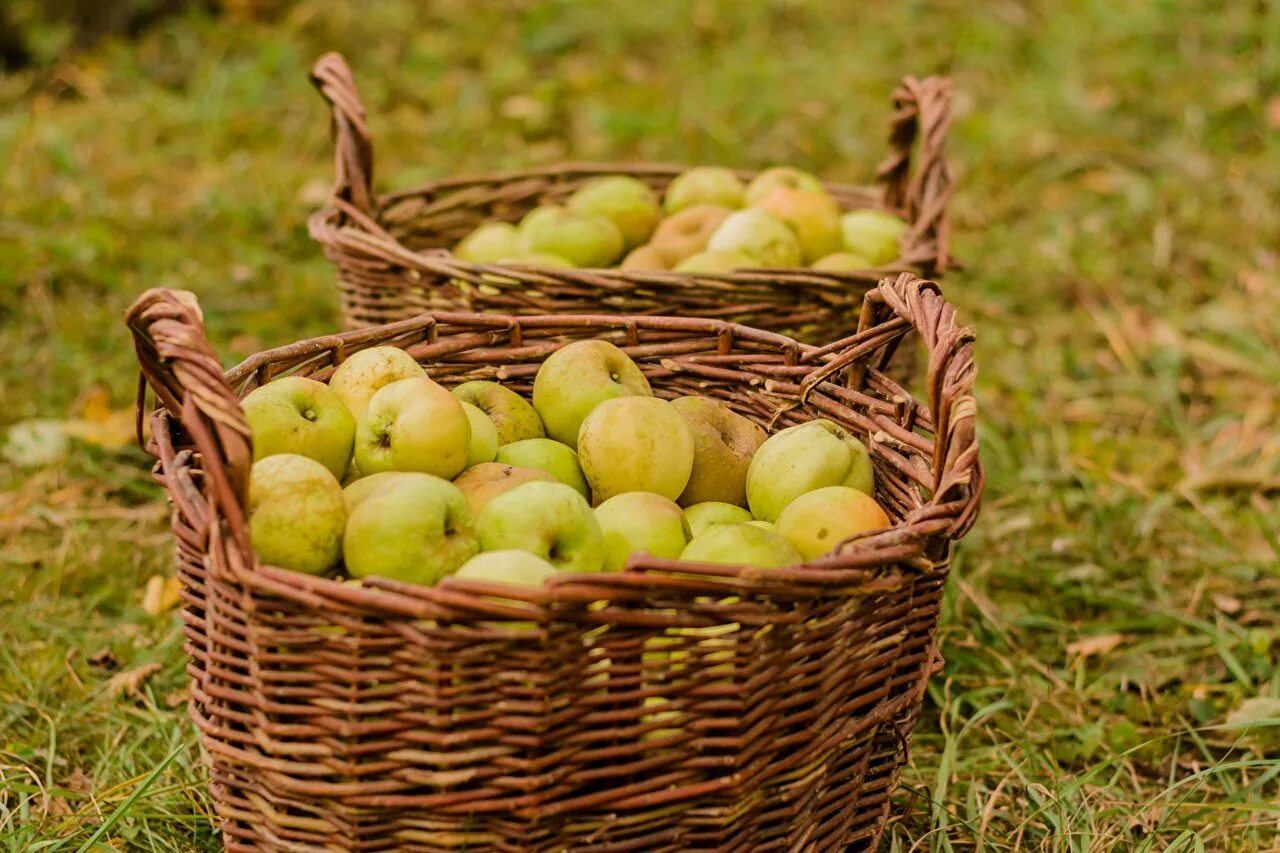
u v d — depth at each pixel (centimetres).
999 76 559
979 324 384
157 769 175
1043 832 192
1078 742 214
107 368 332
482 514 158
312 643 133
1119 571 263
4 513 275
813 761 149
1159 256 414
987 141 496
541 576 145
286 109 524
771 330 230
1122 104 520
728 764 140
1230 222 436
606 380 195
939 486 154
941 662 165
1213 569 261
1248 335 360
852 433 193
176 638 230
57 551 262
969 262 414
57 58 569
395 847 140
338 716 135
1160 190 459
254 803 143
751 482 188
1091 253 420
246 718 139
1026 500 286
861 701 153
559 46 591
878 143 505
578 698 133
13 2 575
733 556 156
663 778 139
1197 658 237
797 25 615
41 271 366
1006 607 252
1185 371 356
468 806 135
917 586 154
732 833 146
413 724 133
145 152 476
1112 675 230
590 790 139
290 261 400
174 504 147
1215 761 212
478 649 129
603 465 183
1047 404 335
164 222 416
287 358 182
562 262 257
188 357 133
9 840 180
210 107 514
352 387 180
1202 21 571
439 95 542
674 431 186
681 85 553
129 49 568
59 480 288
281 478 151
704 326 207
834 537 169
